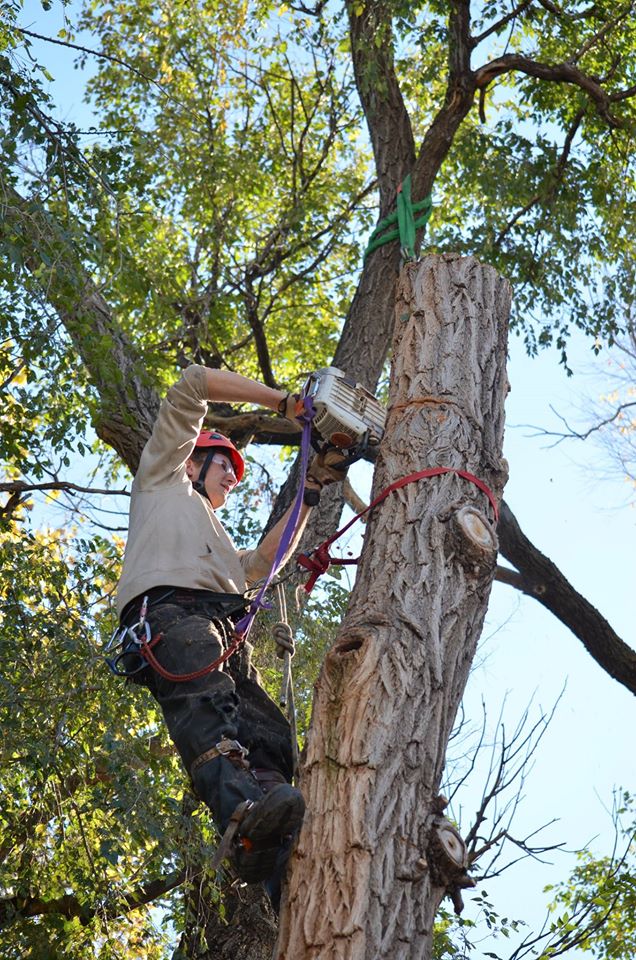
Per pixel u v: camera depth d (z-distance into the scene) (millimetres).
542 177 15781
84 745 8781
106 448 15133
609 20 16047
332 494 11703
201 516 5605
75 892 8992
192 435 5656
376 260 12586
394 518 5297
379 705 4738
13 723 8359
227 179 15453
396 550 5188
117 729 8688
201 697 4957
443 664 4918
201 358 14414
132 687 8922
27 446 9719
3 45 9672
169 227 14672
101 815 8852
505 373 5902
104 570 9352
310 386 5688
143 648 5145
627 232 15656
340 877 4398
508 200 16047
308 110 18656
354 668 4840
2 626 9117
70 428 8984
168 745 9469
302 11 16062
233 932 9492
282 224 16266
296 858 4547
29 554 9352
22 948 9336
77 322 8719
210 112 16906
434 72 14969
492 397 5723
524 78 16953
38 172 8898
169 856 8531
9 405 9641
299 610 10688
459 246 15953
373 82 12867
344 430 5617
